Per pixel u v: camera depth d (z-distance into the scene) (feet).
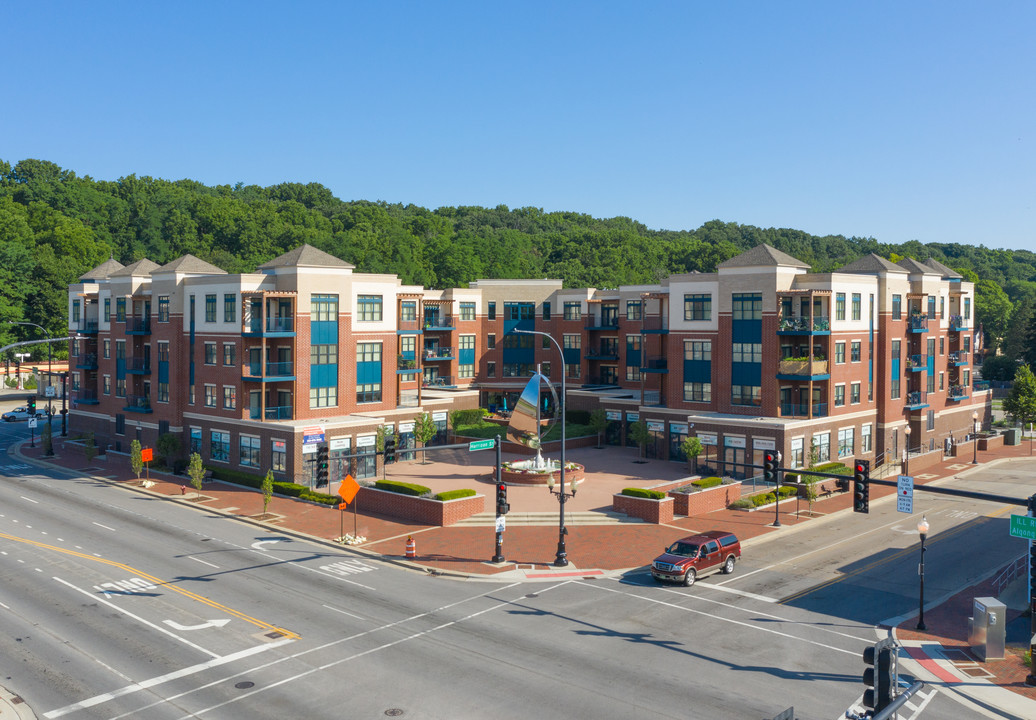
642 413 231.91
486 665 92.22
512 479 196.03
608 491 188.24
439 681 87.71
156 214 560.61
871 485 208.23
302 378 202.39
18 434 288.30
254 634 102.01
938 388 259.19
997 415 358.84
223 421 209.56
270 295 196.75
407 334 237.66
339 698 83.46
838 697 84.53
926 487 100.68
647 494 166.91
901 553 145.89
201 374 215.92
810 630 105.70
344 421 200.75
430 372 305.53
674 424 224.53
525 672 90.17
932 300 252.21
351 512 173.58
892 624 108.68
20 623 105.40
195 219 579.48
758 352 206.90
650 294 233.55
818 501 188.85
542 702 82.43
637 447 249.34
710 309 217.15
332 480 197.88
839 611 113.70
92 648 97.14
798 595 120.98
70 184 588.09
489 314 315.17
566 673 90.02
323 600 115.96
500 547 137.08
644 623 107.34
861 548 149.28
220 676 89.10
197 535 154.40
